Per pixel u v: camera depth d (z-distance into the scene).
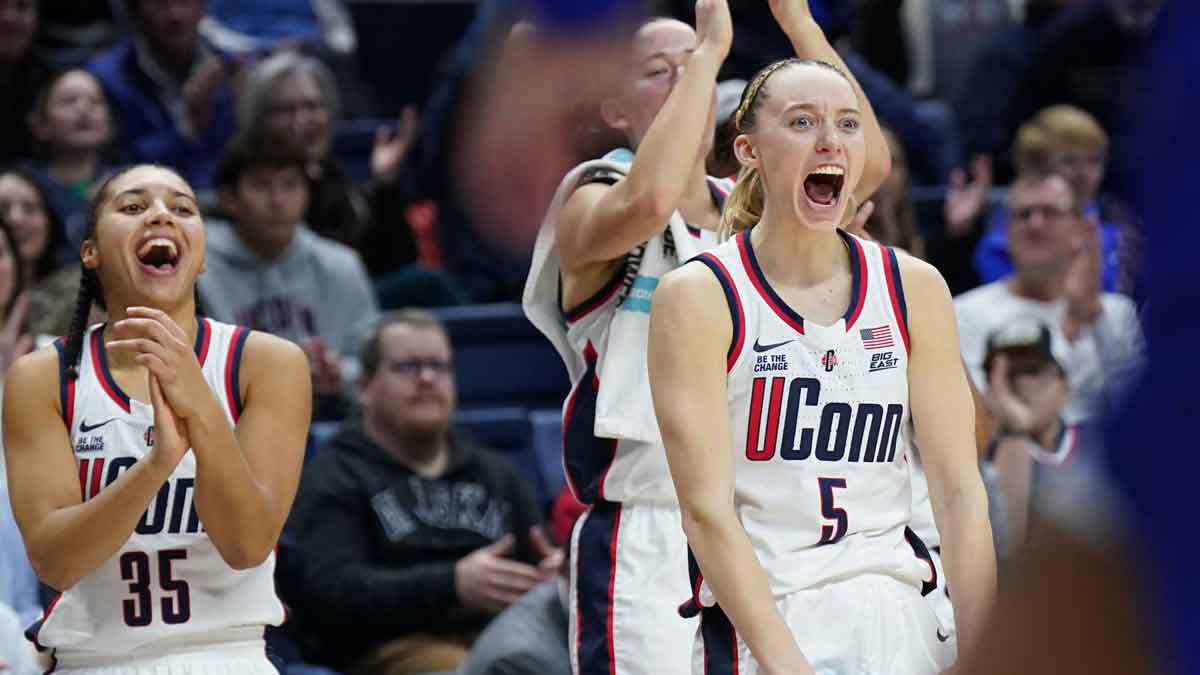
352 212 22.05
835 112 8.23
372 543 16.00
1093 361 17.20
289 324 19.72
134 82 23.75
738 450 8.29
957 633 8.12
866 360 8.29
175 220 9.70
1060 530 2.21
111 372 9.73
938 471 8.38
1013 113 26.52
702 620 8.47
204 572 9.70
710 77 9.59
